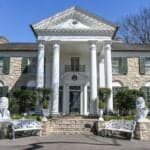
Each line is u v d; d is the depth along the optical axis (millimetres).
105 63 24688
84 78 27828
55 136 15602
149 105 26906
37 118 18719
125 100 22578
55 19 24953
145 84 29406
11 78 29703
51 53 27125
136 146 12016
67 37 24703
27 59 30016
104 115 21906
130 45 31547
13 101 22766
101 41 24766
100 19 24953
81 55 28953
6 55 30141
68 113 26938
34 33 25344
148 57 29969
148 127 14594
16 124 15000
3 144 12320
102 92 22891
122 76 29469
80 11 25078
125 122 15547
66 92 27688
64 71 28547
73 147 11438
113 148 11336
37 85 23766
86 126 18109
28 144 12297
